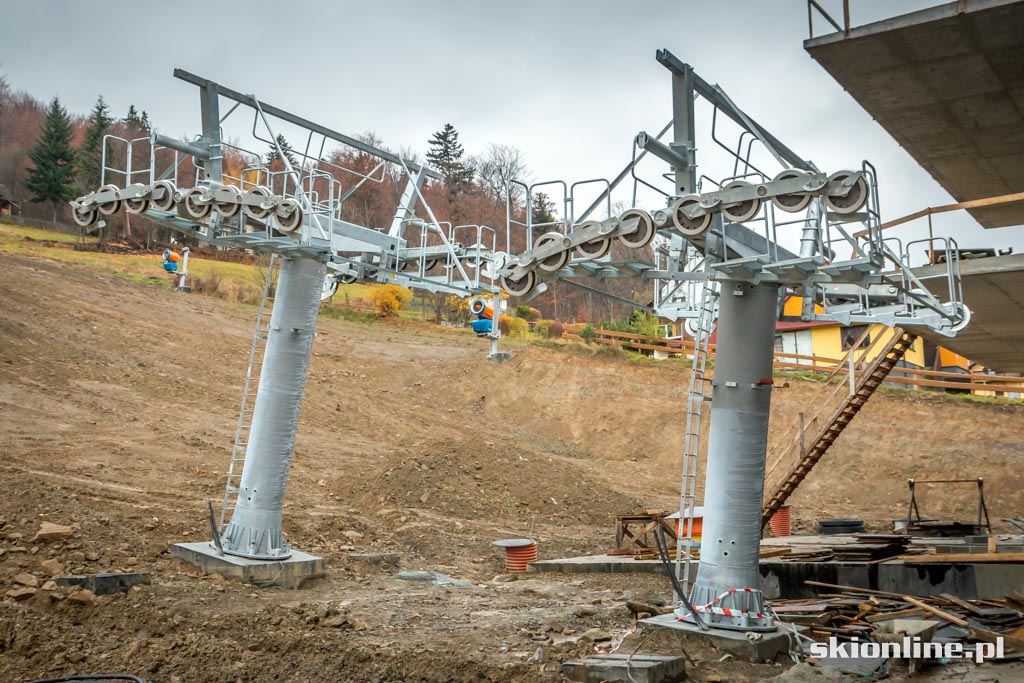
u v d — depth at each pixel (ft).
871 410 115.24
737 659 30.63
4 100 318.65
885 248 37.60
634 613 39.09
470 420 119.14
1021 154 49.96
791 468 67.21
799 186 27.86
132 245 222.48
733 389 33.17
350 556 48.93
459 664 27.30
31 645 25.39
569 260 33.45
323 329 152.56
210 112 41.52
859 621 36.63
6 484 44.04
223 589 37.19
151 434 78.84
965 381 131.54
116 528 43.04
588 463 109.40
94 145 276.00
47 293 126.82
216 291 165.78
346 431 98.07
